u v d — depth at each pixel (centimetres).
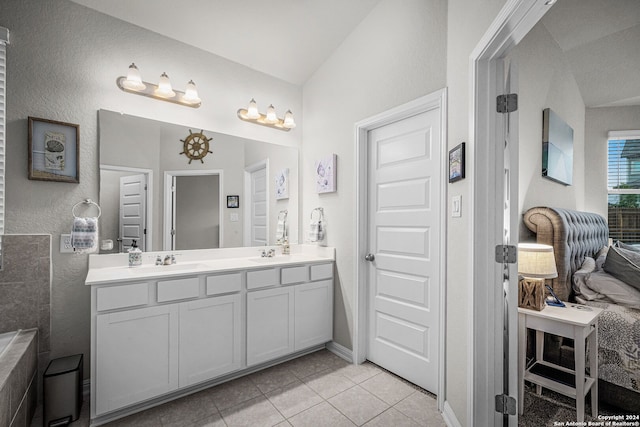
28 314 171
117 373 159
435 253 190
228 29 227
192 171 235
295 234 293
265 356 215
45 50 179
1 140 166
